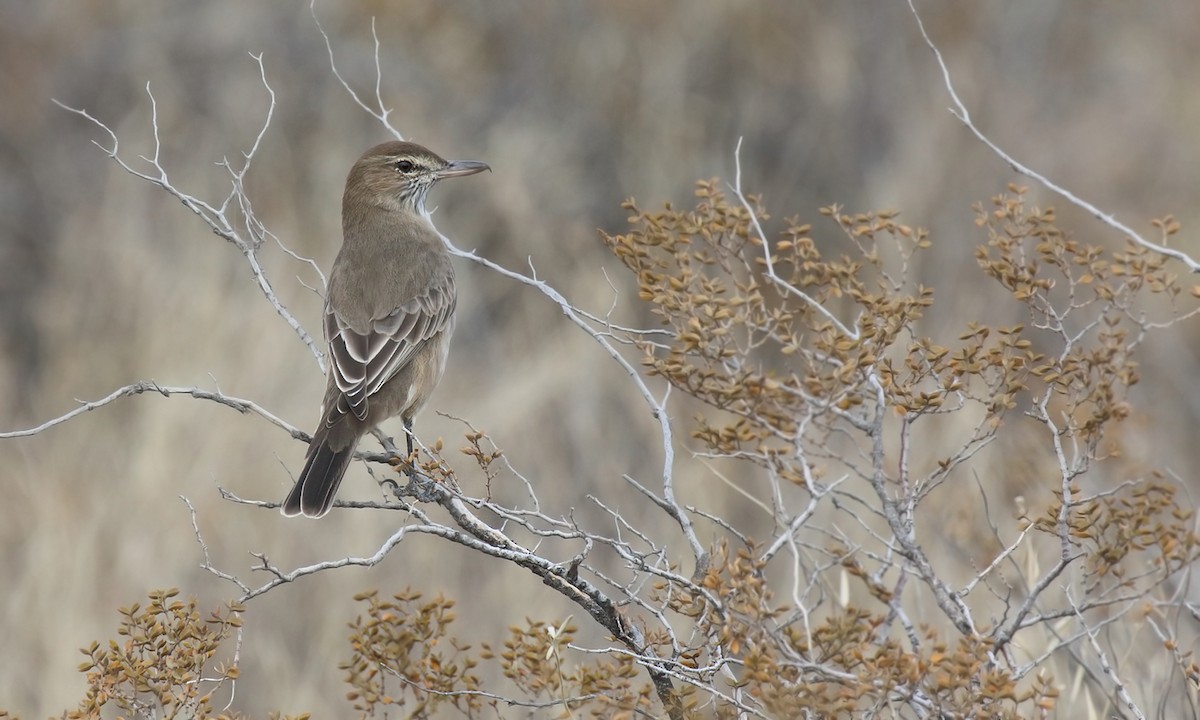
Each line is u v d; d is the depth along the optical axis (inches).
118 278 679.7
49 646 497.0
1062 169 814.5
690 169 789.2
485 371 673.0
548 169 776.3
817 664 276.7
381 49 814.5
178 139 780.6
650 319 681.0
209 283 665.6
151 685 299.9
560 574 303.6
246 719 345.4
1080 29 881.5
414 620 321.7
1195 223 794.8
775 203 791.1
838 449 527.2
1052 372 321.4
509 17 823.1
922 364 316.5
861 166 801.6
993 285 671.1
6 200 791.1
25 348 760.3
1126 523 325.7
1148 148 848.3
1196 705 354.9
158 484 561.3
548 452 610.9
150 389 338.6
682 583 295.4
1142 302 684.1
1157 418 598.2
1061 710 367.9
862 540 471.2
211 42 813.9
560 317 695.1
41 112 813.9
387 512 553.6
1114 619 344.5
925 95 802.8
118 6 833.5
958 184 753.6
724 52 809.5
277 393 613.9
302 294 668.1
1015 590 416.5
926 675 279.7
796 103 809.5
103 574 533.3
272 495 566.6
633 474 596.7
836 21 817.5
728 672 322.0
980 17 842.2
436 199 757.3
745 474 558.6
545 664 308.0
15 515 575.5
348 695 321.1
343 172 761.6
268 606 526.0
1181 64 890.7
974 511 448.1
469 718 321.7
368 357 427.2
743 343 591.8
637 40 803.4
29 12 836.6
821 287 368.5
